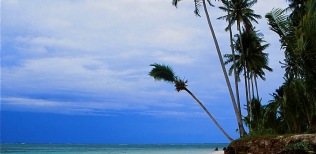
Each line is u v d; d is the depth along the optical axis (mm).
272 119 26125
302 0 30953
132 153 79500
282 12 17094
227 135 30609
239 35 38562
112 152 88000
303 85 17875
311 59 15719
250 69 40844
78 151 99750
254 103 33750
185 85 32062
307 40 15352
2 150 105750
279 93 36875
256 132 24953
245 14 37500
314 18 15336
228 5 35688
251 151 18016
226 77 32656
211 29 33844
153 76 32281
